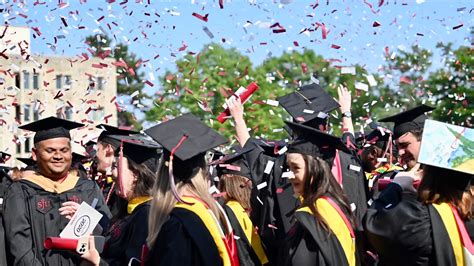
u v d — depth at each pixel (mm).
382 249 5824
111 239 6340
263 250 8016
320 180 6211
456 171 5711
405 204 5758
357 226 6340
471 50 26312
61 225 7656
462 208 5715
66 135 7922
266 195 8109
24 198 7680
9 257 7570
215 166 8867
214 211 5707
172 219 5547
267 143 9586
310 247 6012
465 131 5793
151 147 6531
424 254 5668
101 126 8586
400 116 7930
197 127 5934
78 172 9648
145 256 5590
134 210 6273
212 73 35562
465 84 30734
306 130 6348
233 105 8250
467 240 5613
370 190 8617
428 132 5770
